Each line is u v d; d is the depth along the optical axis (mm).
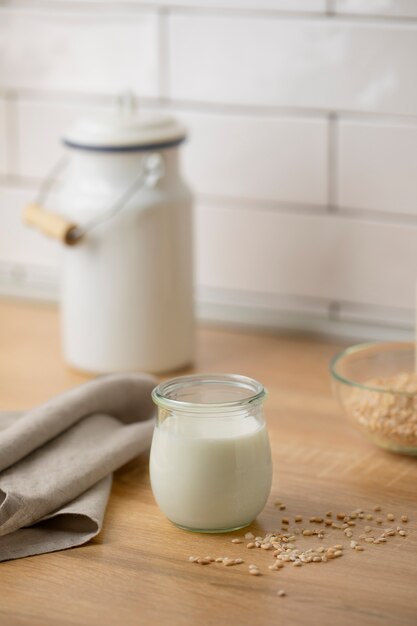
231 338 1358
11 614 904
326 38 1278
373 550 967
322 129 1302
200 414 973
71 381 1256
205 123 1355
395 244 1300
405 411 1080
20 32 1417
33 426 1039
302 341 1347
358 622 889
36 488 992
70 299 1264
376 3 1249
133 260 1231
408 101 1260
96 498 1003
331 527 997
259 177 1344
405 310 1311
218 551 967
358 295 1328
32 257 1481
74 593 924
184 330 1272
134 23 1359
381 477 1068
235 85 1331
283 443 1127
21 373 1274
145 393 1130
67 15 1389
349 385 1098
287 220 1343
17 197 1471
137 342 1252
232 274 1385
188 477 970
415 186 1278
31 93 1432
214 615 899
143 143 1210
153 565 952
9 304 1460
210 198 1373
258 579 934
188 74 1351
